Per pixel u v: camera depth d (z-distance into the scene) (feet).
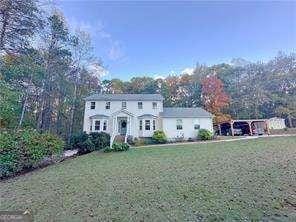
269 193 24.97
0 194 33.27
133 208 23.72
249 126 122.01
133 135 103.65
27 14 50.11
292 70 181.47
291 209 20.79
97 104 108.47
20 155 49.32
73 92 133.90
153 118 106.01
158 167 44.39
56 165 56.39
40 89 117.91
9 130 54.80
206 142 87.45
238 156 49.67
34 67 82.48
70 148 82.74
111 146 74.43
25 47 58.59
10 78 65.82
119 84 183.42
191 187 29.27
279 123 137.49
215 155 53.93
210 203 23.47
